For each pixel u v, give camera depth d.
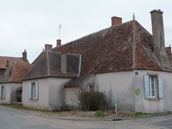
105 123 11.70
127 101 15.25
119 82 15.96
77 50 23.97
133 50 16.23
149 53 16.77
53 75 18.70
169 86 17.06
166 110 16.48
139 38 17.45
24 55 36.34
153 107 15.59
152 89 16.06
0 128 10.59
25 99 22.48
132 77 15.03
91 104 16.62
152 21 17.58
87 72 19.19
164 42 17.55
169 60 18.58
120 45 18.09
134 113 14.66
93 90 17.06
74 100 17.88
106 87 17.02
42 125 11.30
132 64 15.25
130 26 18.80
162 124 10.95
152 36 18.48
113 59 17.48
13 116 15.32
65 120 13.27
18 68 27.70
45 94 19.00
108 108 16.67
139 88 14.98
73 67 20.70
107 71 16.86
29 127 10.73
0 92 29.02
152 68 15.66
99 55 19.67
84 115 14.77
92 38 23.17
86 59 21.11
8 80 26.83
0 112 17.94
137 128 9.92
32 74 21.53
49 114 15.99
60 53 21.89
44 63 20.50
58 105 18.84
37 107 20.11
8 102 26.55
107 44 19.89
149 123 11.32
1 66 33.59
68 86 18.66
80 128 10.26
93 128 10.21
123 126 10.57
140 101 14.92
